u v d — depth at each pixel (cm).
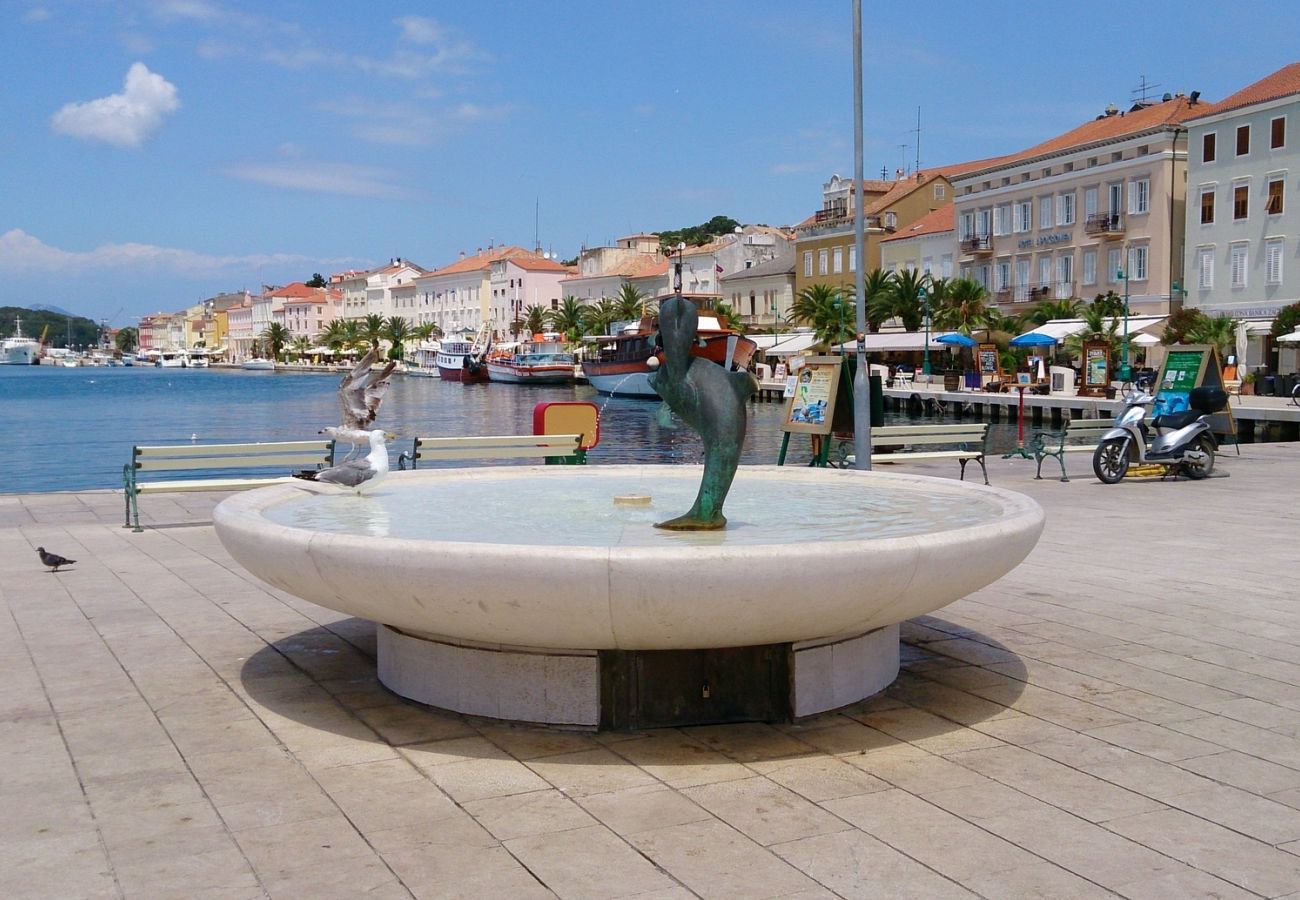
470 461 2992
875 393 1634
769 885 386
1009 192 6444
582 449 1443
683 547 485
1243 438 3366
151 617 830
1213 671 659
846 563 488
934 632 759
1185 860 406
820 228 8169
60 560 1015
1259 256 4938
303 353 16775
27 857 414
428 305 14312
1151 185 5453
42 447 3897
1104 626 773
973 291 6147
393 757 517
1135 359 5259
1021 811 451
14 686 645
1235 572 967
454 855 412
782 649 557
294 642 749
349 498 830
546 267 12169
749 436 4106
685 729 551
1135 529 1216
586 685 545
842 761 508
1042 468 1906
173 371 18700
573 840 424
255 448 1305
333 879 394
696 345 670
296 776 495
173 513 1421
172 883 391
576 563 473
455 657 574
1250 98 4962
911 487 850
